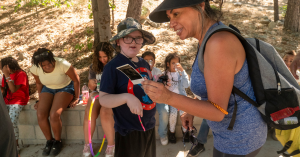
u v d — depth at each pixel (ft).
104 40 15.89
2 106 4.07
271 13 26.89
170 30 21.53
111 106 5.49
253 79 4.10
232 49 3.68
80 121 11.12
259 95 4.14
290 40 20.18
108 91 5.90
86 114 10.06
